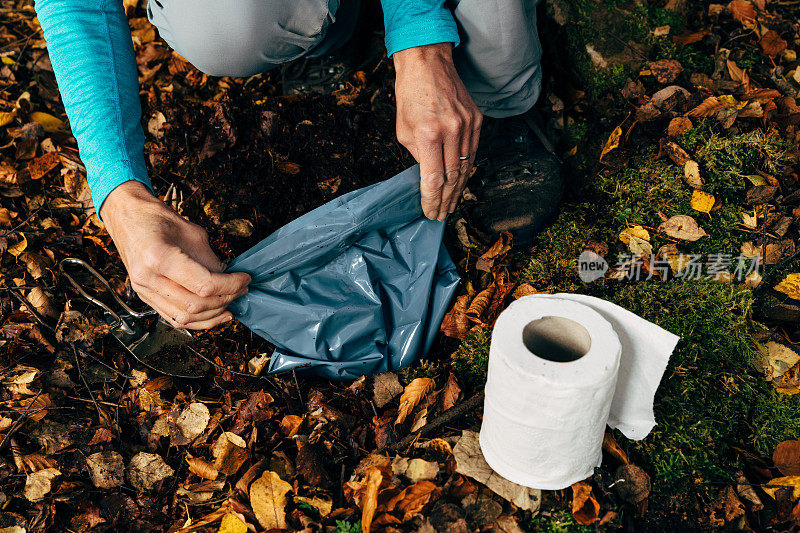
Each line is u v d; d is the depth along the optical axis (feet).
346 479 4.80
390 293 5.41
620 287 5.86
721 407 5.13
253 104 7.16
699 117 6.89
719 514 4.58
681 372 5.25
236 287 4.54
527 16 5.80
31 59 8.19
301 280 5.08
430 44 4.75
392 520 4.38
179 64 7.87
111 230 4.58
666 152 6.69
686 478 4.75
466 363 5.48
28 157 7.24
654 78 7.30
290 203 6.56
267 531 4.45
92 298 5.68
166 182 6.80
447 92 4.68
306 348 5.30
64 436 5.16
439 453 4.80
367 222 4.89
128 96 4.85
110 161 4.57
